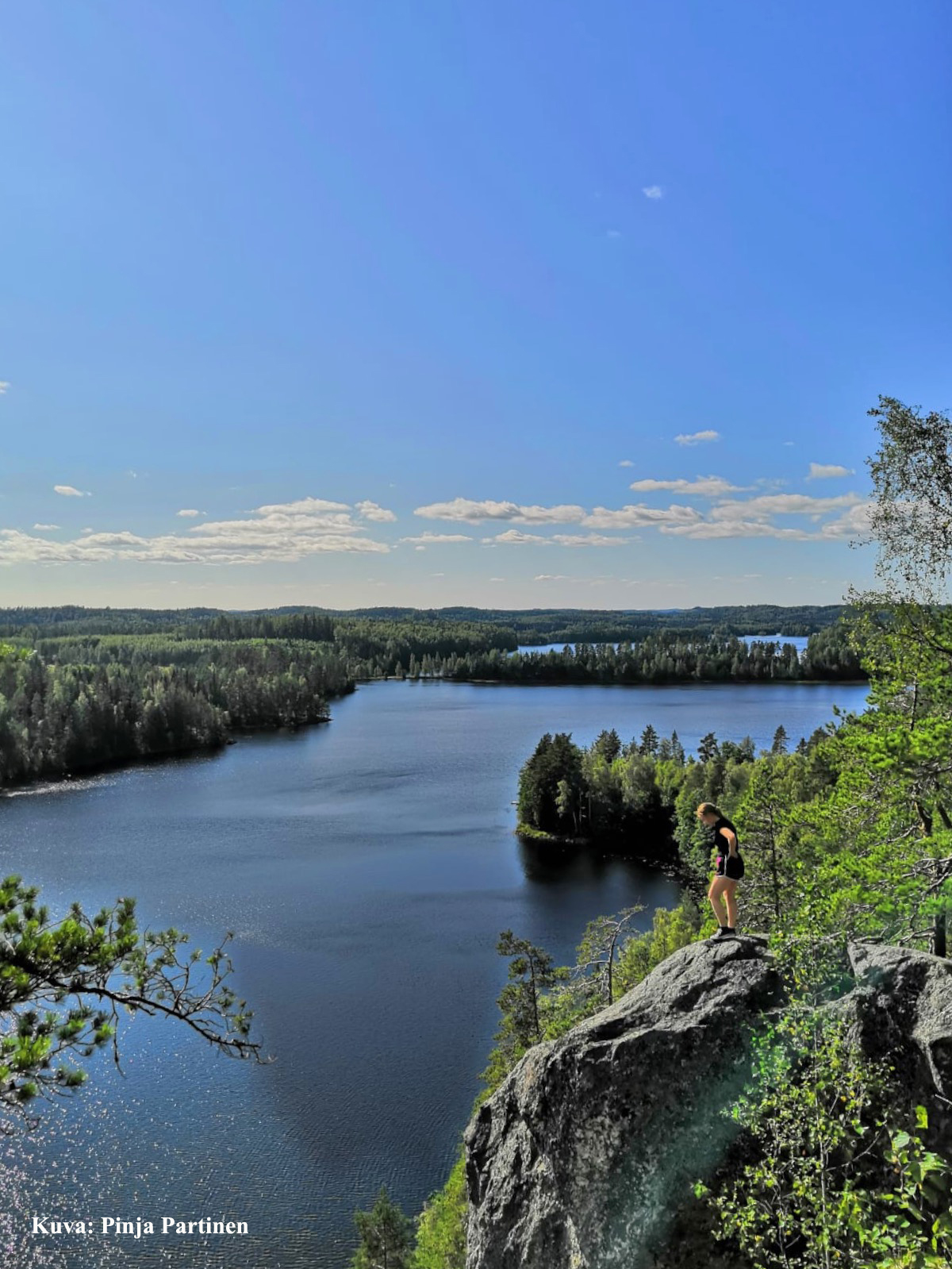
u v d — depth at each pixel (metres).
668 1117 11.58
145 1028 48.03
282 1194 35.38
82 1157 37.66
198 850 90.94
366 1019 50.25
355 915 69.75
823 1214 9.33
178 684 183.75
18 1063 10.03
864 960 11.80
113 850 90.38
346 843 95.56
